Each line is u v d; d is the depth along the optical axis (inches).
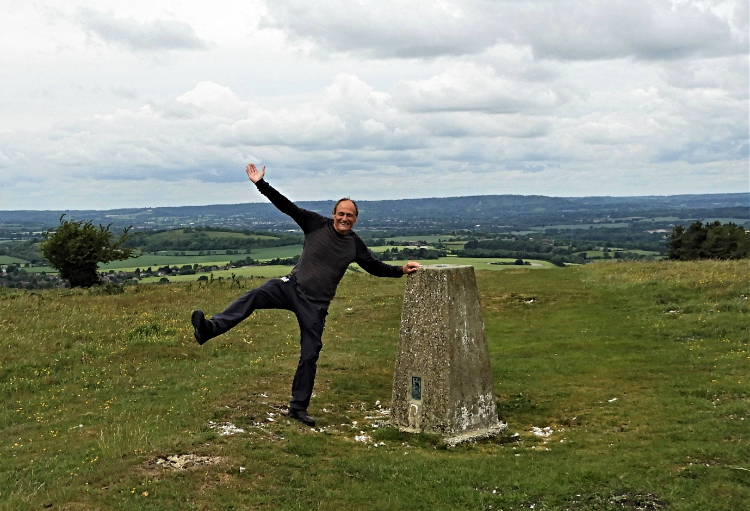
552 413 462.3
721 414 411.5
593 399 484.4
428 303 415.2
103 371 537.3
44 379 509.4
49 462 320.5
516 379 557.0
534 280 1123.9
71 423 398.0
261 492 298.2
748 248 1598.2
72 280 1384.1
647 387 501.0
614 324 759.7
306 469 331.0
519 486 321.1
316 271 386.0
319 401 475.5
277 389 480.4
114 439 350.3
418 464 350.6
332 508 290.4
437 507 297.9
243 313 365.4
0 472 309.3
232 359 591.5
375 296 1020.5
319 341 404.2
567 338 708.0
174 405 429.7
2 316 762.8
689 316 735.1
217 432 370.3
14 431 387.2
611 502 297.4
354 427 425.1
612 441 389.1
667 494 298.5
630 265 1201.4
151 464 317.7
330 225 386.3
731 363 541.3
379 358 631.2
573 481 322.3
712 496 294.2
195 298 984.3
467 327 418.6
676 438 378.6
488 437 413.1
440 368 410.0
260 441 361.4
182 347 627.2
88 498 276.8
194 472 309.6
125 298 981.2
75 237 1359.5
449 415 406.9
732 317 696.4
